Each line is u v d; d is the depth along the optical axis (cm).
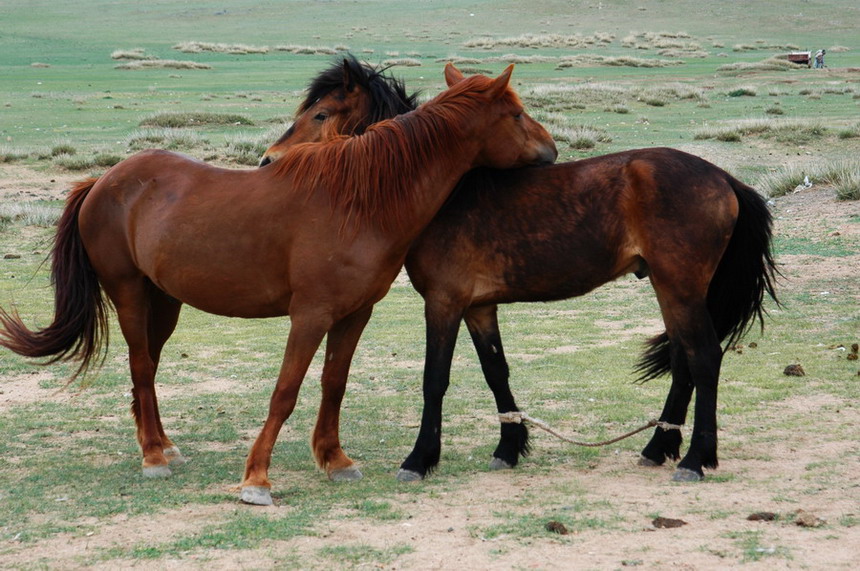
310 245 559
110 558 458
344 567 442
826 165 2205
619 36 9744
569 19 11212
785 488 562
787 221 1798
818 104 3841
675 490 567
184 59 7062
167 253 590
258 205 572
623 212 589
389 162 562
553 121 3034
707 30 10281
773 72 5553
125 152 2606
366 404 834
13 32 9500
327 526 505
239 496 566
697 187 583
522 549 462
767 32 10075
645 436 718
